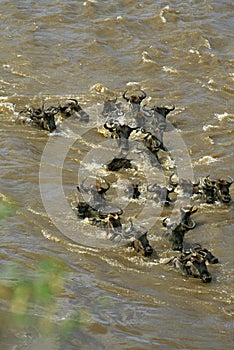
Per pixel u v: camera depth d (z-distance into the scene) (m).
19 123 108.56
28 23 152.62
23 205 81.62
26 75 130.38
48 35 147.50
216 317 63.28
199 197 87.31
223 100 121.06
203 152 103.06
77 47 142.62
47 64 135.50
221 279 70.00
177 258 71.25
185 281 69.19
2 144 99.19
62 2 163.00
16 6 160.50
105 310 61.41
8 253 70.00
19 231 75.44
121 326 59.03
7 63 135.25
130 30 149.88
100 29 150.00
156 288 67.50
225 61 136.62
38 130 106.69
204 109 117.31
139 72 132.75
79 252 72.50
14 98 119.56
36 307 55.75
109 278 68.38
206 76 130.50
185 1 164.25
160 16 154.88
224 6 161.50
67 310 59.00
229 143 105.94
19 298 55.19
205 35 147.00
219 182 86.75
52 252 71.62
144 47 142.25
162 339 58.25
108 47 142.88
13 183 87.38
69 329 54.44
